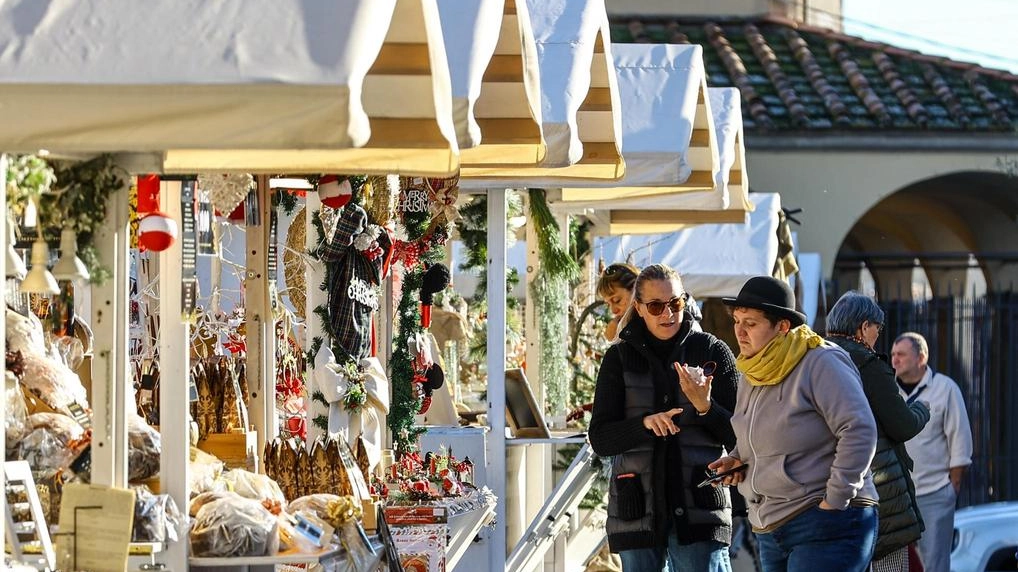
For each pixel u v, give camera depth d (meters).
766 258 25.22
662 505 12.05
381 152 10.04
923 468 18.45
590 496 17.84
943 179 36.44
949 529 18.45
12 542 8.50
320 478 11.12
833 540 10.82
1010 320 36.66
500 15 10.72
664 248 25.09
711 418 12.04
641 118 15.38
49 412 9.88
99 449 8.70
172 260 9.07
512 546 16.42
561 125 12.59
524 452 16.83
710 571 12.09
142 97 7.18
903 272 45.41
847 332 13.48
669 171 15.21
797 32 38.16
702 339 12.38
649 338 12.39
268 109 7.17
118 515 8.57
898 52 36.84
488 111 12.39
